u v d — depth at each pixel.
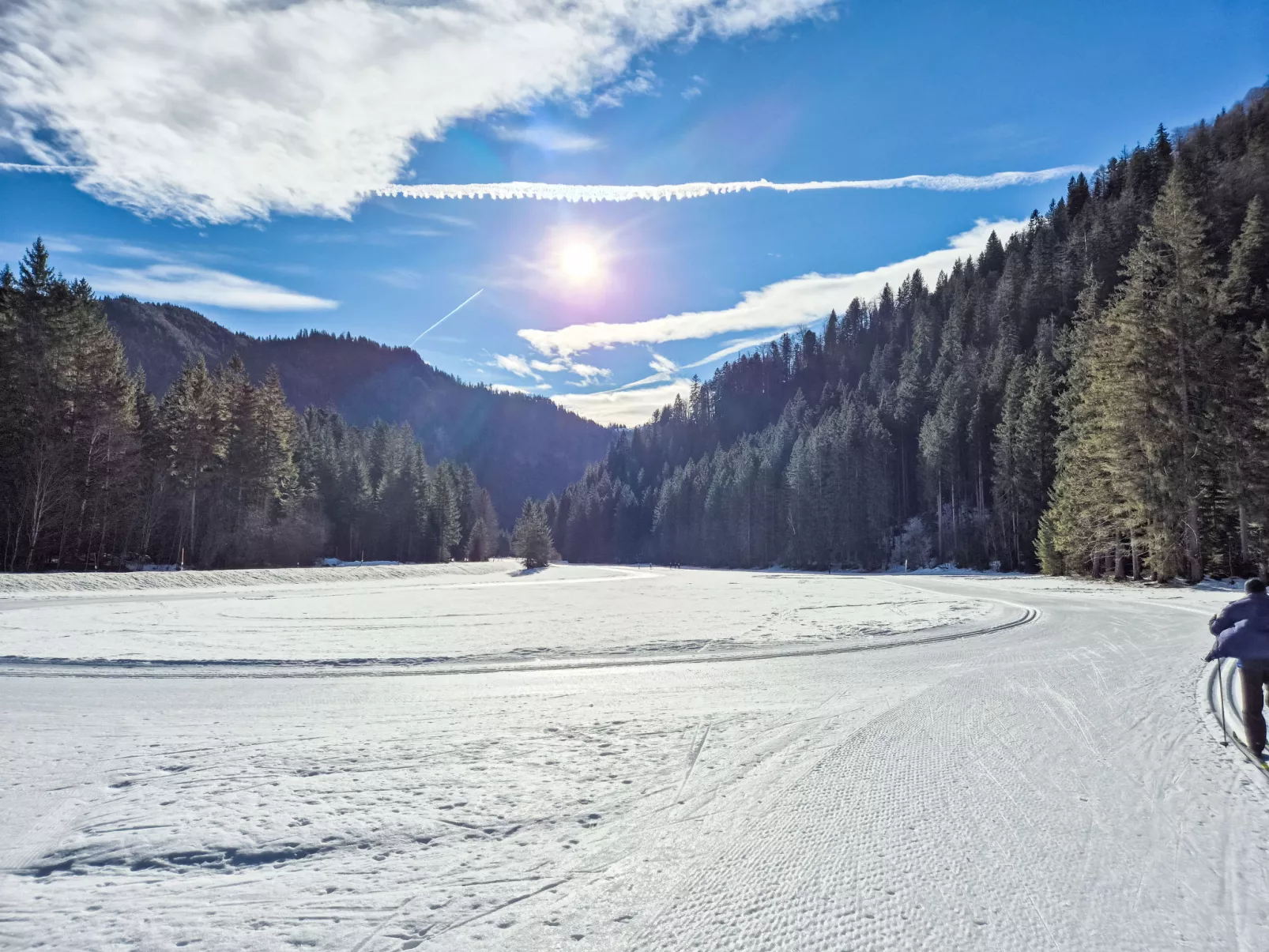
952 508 72.12
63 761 5.80
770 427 139.88
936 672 10.26
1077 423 40.78
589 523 157.12
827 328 184.88
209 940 3.03
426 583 49.88
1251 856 3.80
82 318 43.78
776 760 5.78
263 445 58.84
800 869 3.70
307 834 4.22
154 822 4.41
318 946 2.97
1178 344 31.77
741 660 11.84
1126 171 104.31
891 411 96.12
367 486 90.81
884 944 2.93
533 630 16.48
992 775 5.31
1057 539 41.12
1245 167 71.00
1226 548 34.47
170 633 15.66
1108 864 3.73
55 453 40.25
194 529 52.44
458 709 7.89
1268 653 5.65
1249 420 31.48
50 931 3.11
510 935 3.05
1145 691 8.45
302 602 26.80
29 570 38.22
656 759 5.82
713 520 118.38
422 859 3.88
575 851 3.97
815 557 90.44
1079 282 81.44
